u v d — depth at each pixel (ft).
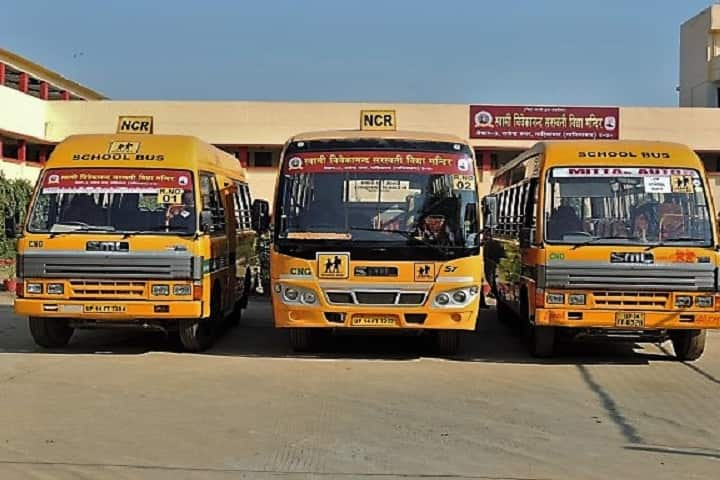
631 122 110.42
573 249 35.12
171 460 21.83
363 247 34.91
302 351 39.50
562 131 110.52
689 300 34.76
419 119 110.73
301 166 35.73
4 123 102.53
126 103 112.16
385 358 38.22
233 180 48.21
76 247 35.94
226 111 111.75
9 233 37.68
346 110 111.24
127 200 37.29
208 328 40.37
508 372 35.19
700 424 26.48
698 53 146.00
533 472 21.16
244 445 23.27
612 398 30.22
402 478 20.48
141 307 36.06
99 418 26.32
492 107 110.73
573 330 37.40
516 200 43.83
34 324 38.96
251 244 54.90
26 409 27.45
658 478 20.83
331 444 23.44
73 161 37.81
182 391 30.48
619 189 36.01
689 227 35.40
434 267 34.94
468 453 22.75
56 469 21.02
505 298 47.01
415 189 35.42
